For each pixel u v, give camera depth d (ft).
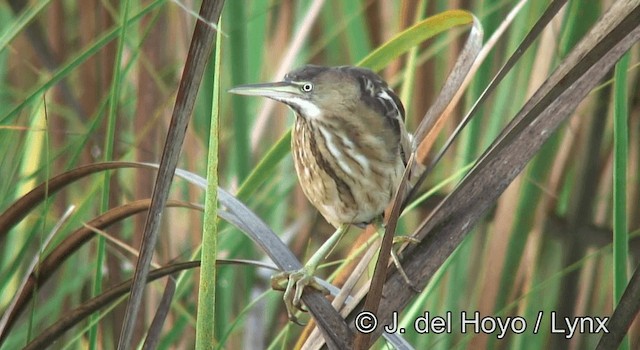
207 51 23.30
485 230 24.76
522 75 24.52
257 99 25.18
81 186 24.90
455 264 24.64
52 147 24.84
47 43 24.72
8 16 25.00
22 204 23.77
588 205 24.62
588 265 24.75
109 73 24.67
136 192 24.67
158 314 23.67
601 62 23.47
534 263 24.67
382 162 24.11
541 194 24.62
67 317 23.71
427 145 24.07
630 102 24.62
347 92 24.13
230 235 24.63
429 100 24.81
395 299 23.57
